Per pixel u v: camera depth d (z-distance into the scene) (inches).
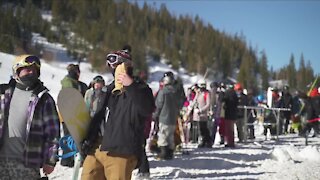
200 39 5743.1
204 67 4800.7
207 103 435.8
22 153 133.3
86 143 156.5
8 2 5418.3
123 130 149.9
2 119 133.3
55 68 2236.7
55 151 135.8
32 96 134.8
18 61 134.5
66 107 150.7
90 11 6018.7
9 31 3587.6
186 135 459.8
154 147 365.7
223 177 278.4
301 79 4697.3
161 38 5556.1
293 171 307.6
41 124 134.6
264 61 5221.5
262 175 288.7
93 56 3718.0
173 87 337.7
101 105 159.8
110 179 152.6
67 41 4581.7
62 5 5748.0
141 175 257.4
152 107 151.3
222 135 473.1
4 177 132.4
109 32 5093.5
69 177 263.3
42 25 4879.4
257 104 660.1
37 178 136.9
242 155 374.6
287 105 621.6
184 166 312.8
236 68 5629.9
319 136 586.6
